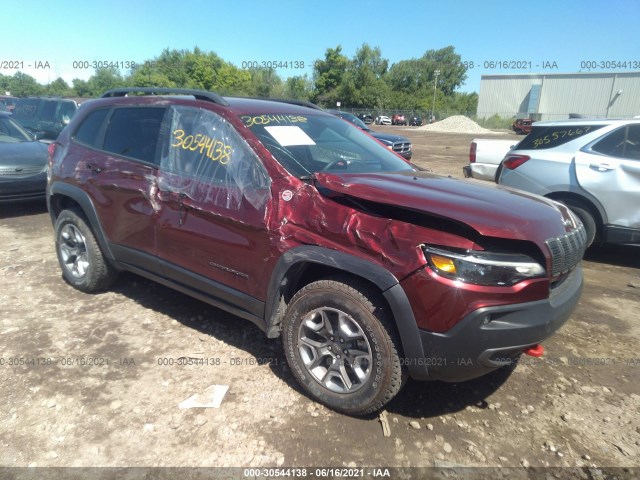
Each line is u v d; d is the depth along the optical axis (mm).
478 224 2326
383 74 71188
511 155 6195
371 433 2633
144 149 3660
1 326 3650
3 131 8070
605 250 6363
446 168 14492
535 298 2430
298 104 4176
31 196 7195
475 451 2531
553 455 2523
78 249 4293
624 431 2729
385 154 3867
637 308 4418
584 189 5500
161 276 3621
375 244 2475
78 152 4164
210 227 3133
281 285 2828
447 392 3039
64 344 3422
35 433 2545
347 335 2660
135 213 3621
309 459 2434
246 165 3035
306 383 2865
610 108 44375
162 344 3461
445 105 73250
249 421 2689
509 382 3172
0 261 5102
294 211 2779
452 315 2312
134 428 2604
